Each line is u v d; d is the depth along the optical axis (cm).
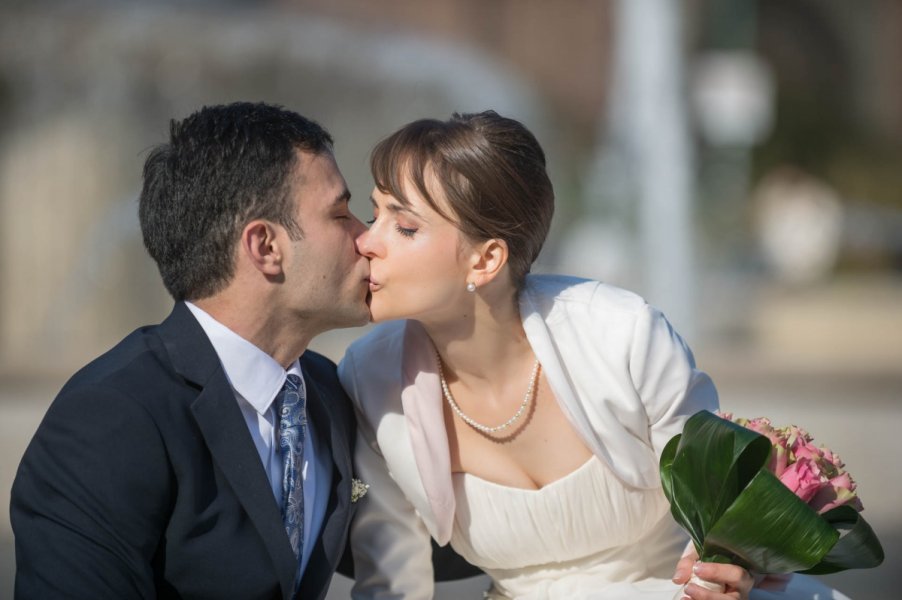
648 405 349
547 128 1895
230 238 318
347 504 340
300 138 322
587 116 2841
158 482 305
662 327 353
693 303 1470
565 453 357
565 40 2844
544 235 352
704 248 1892
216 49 1177
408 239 335
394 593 370
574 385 348
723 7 2484
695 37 2464
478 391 360
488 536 363
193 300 328
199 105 1205
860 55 3253
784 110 3062
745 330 1434
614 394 346
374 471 366
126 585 301
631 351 347
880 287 1864
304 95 1223
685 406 353
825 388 1105
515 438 360
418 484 355
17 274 1195
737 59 1822
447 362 356
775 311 1516
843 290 1803
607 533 359
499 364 356
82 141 1202
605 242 1568
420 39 1330
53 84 1191
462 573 397
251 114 322
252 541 314
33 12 1153
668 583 358
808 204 2022
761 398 1050
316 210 323
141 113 1202
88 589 297
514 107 1373
